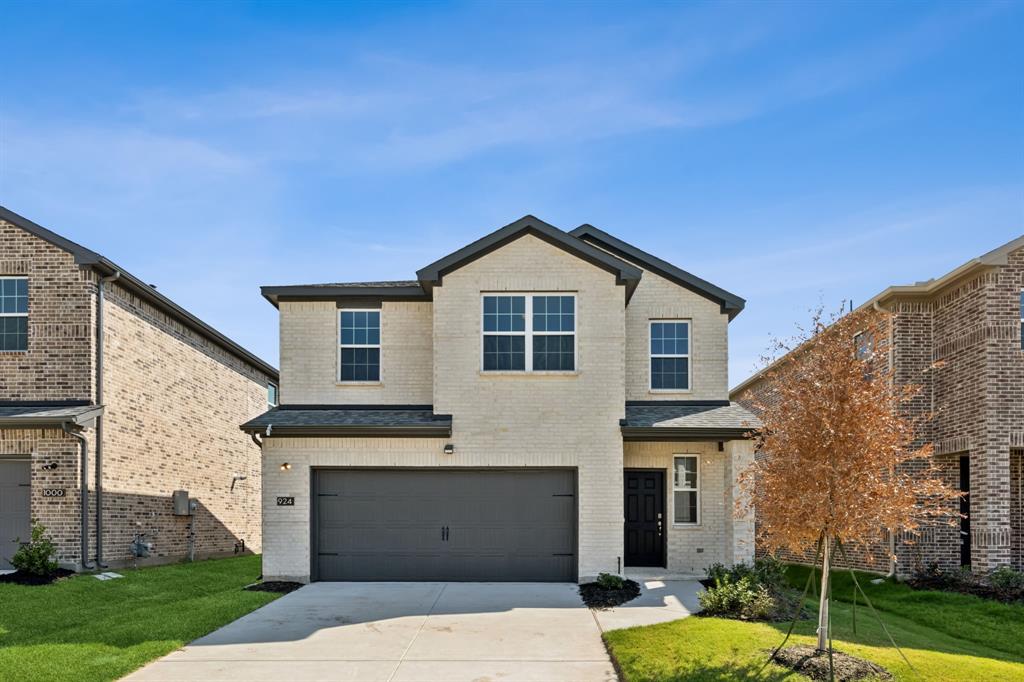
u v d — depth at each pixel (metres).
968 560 16.09
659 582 14.50
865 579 16.28
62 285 15.51
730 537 15.02
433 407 15.41
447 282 15.14
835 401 8.58
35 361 15.37
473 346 14.99
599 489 14.62
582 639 10.27
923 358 16.83
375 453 14.82
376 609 12.13
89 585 13.70
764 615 11.12
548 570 14.71
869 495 8.45
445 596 13.16
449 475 14.95
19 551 13.89
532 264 15.12
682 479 15.98
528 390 14.87
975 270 15.13
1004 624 12.02
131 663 8.98
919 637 10.71
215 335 21.30
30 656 9.16
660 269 16.84
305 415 15.48
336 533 14.84
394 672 8.82
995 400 14.74
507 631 10.70
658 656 9.10
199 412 20.77
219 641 10.16
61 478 14.80
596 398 14.84
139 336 17.45
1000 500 14.57
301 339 16.22
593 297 15.03
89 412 14.85
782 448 8.95
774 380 9.77
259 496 25.42
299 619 11.45
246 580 15.64
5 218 15.50
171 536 18.88
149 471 17.77
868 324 9.05
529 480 14.91
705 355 16.67
